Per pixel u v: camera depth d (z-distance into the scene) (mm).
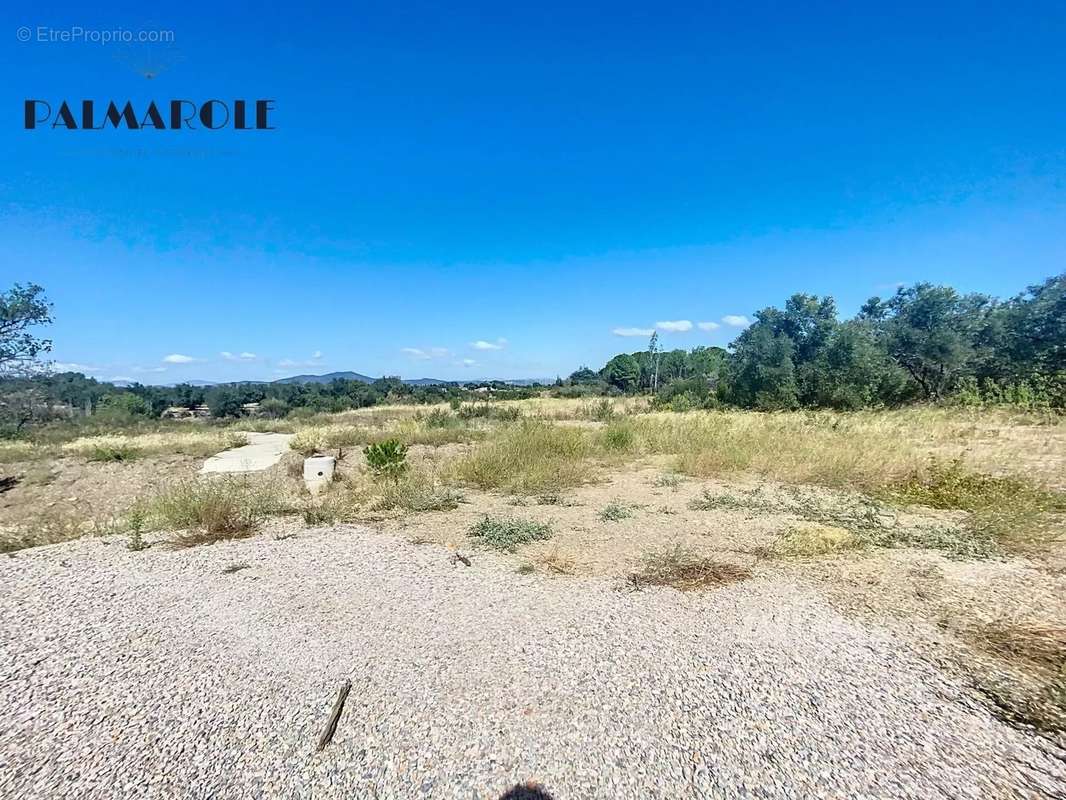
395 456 8297
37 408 19359
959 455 8008
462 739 2240
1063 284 21266
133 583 4105
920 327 25234
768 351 25297
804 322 27078
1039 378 17000
